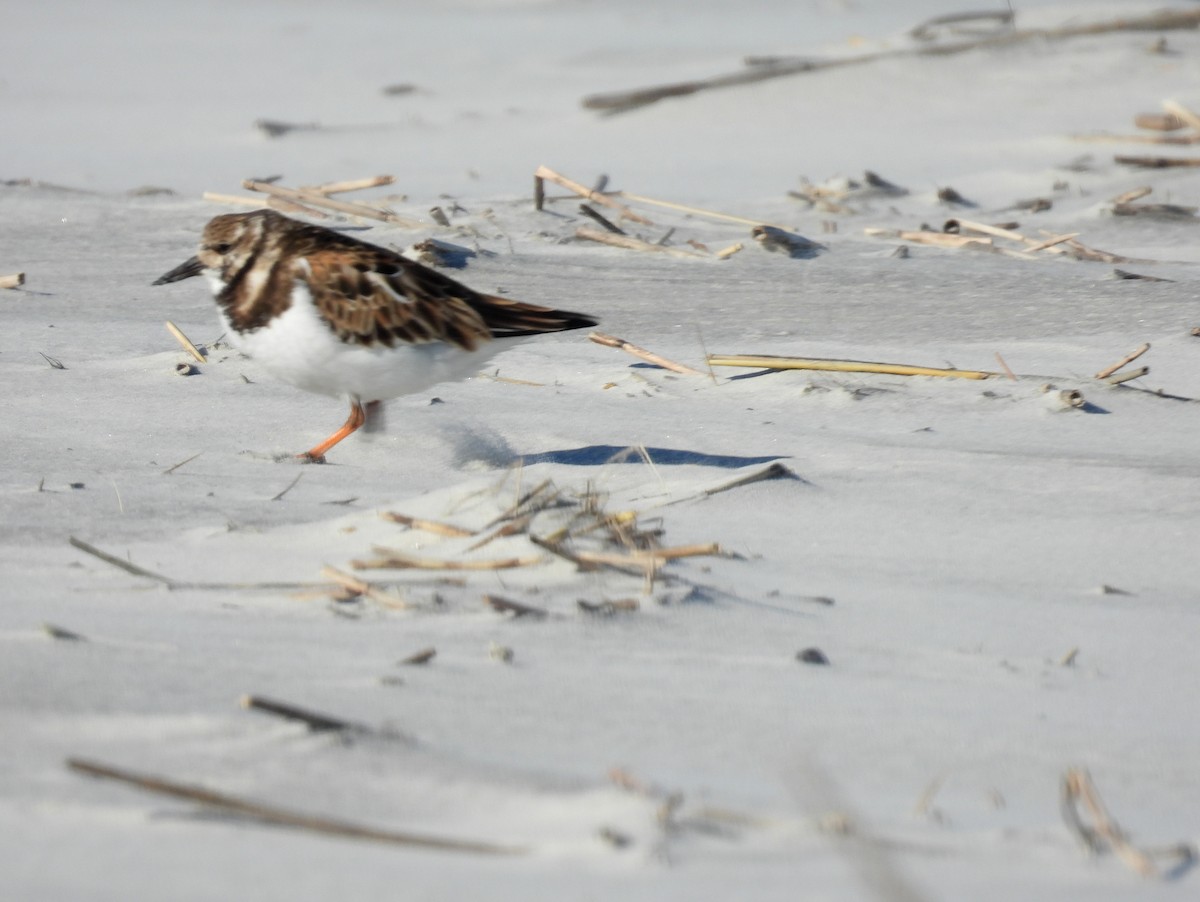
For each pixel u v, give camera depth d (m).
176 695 6.12
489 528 8.76
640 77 38.91
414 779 5.34
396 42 45.06
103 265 18.38
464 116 34.09
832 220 22.97
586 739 5.96
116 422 12.10
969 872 4.90
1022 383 13.63
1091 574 9.40
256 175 27.31
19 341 14.66
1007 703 6.99
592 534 8.75
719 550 9.04
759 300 17.09
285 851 4.64
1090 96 33.50
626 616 7.68
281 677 6.49
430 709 6.17
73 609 7.54
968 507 10.54
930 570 9.27
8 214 21.00
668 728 6.19
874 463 11.47
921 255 19.72
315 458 11.27
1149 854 5.15
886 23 48.44
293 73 40.22
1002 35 37.44
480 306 10.99
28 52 42.00
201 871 4.48
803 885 4.58
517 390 13.38
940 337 15.54
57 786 5.05
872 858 4.75
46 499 9.96
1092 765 6.24
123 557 8.66
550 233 20.22
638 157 29.70
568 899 4.41
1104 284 17.72
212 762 5.38
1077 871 4.95
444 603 7.73
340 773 5.34
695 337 15.53
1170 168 26.39
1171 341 15.24
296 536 9.05
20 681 6.18
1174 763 6.34
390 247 19.20
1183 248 21.03
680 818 5.02
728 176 27.58
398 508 9.28
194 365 13.72
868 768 5.97
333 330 10.55
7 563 8.46
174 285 17.41
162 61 41.44
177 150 30.11
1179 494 10.89
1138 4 40.88
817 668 7.23
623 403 13.07
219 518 9.60
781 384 13.63
